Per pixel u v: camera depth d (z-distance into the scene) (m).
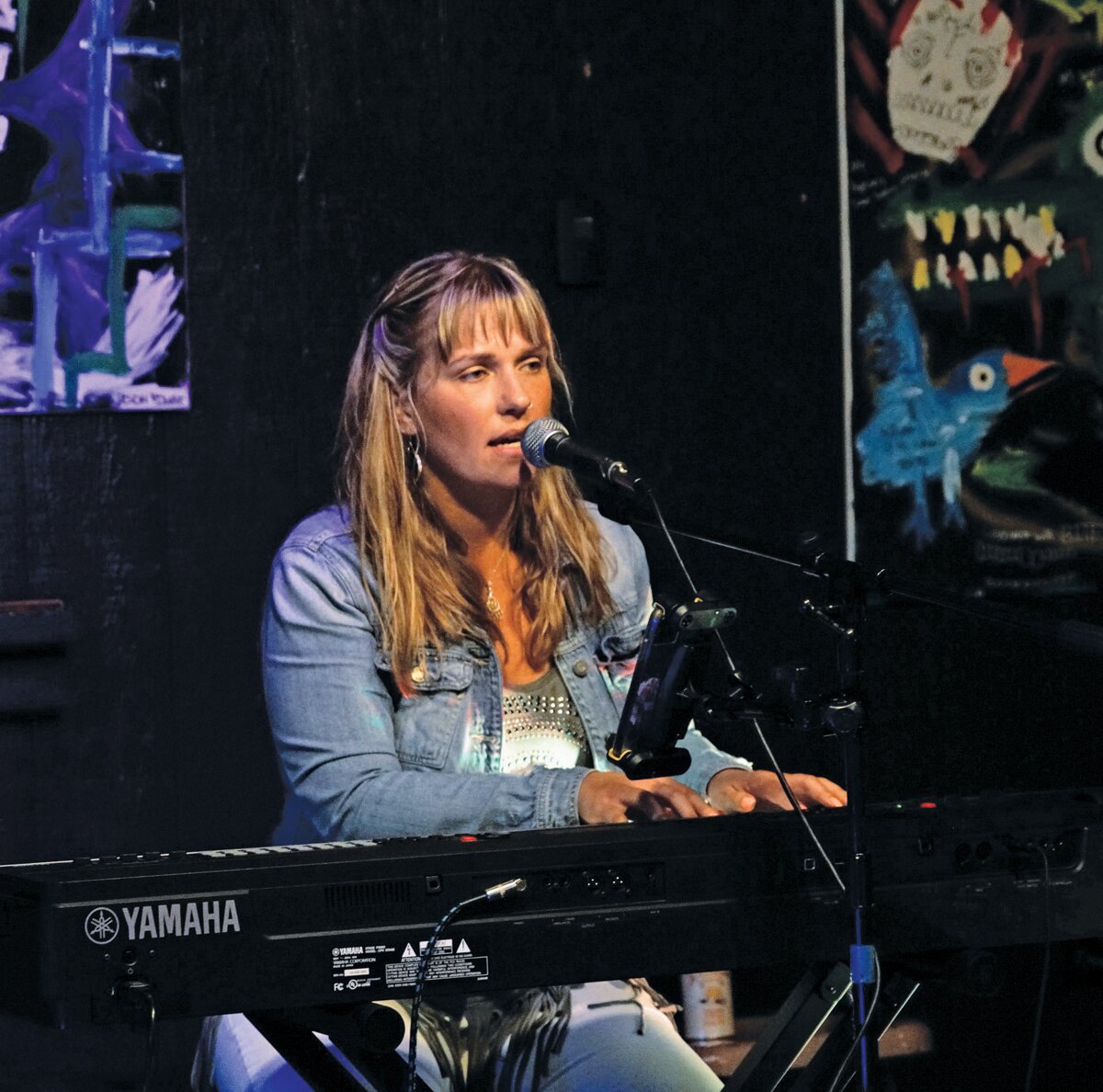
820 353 6.04
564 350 5.77
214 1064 4.23
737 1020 5.92
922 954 3.88
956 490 6.18
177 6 5.30
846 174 6.02
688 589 5.92
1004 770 6.32
